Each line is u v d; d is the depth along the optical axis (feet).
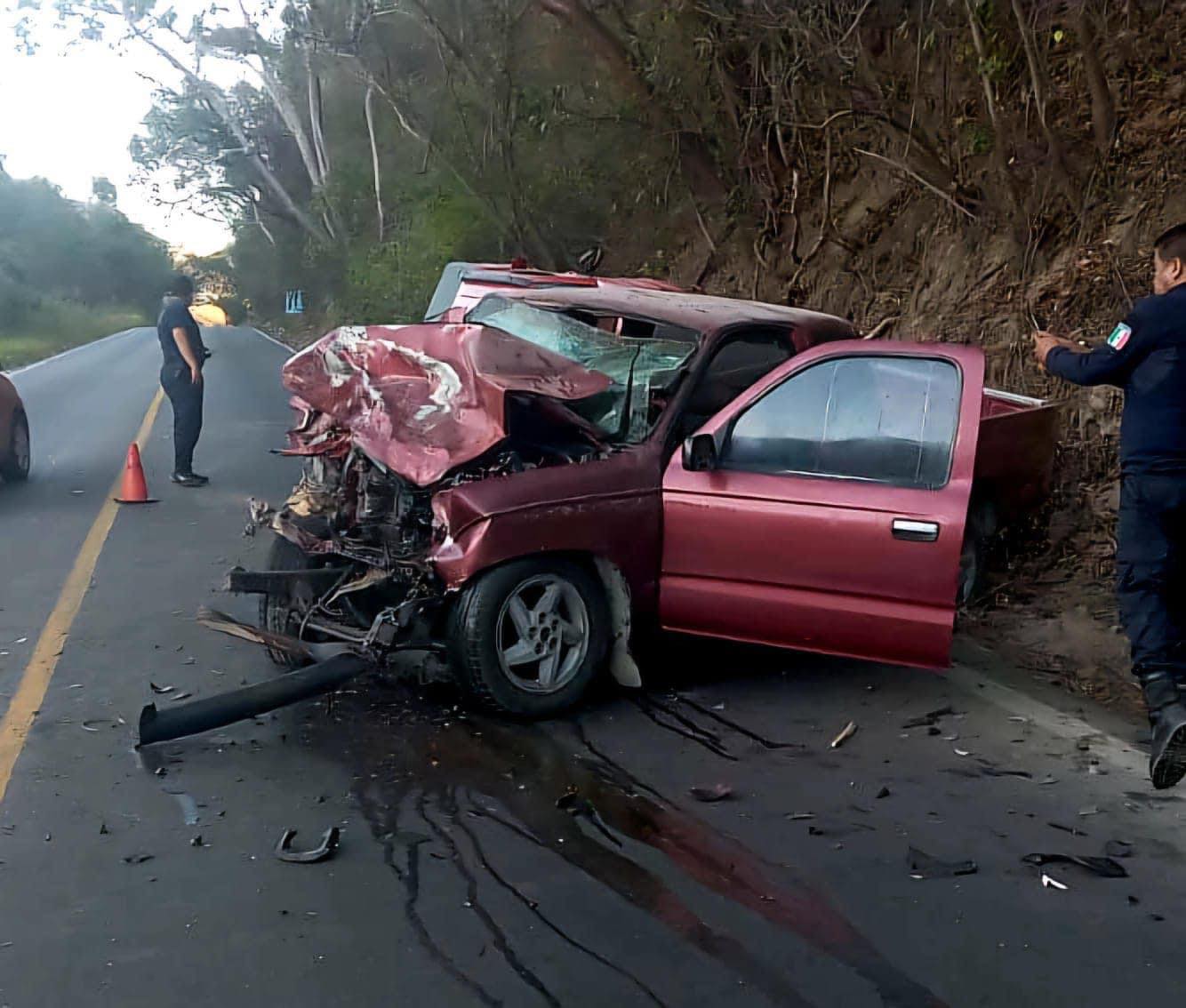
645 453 18.20
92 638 21.25
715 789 15.31
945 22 38.45
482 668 16.89
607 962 11.32
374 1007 10.57
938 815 14.71
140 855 13.30
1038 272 36.60
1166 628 14.61
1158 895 12.89
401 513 17.93
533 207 72.95
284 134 184.24
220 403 63.93
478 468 17.43
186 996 10.69
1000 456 24.11
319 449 19.86
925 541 16.43
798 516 17.17
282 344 142.92
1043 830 14.38
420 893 12.55
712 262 62.18
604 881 12.88
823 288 49.93
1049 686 19.77
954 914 12.37
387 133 115.24
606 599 18.11
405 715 17.71
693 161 57.52
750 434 17.99
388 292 101.55
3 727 16.99
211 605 23.48
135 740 16.61
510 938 11.72
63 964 11.16
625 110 60.64
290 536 18.89
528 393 17.53
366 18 81.00
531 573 17.19
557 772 15.76
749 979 11.09
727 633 18.12
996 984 11.14
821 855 13.60
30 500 34.47
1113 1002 10.91
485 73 69.05
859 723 17.80
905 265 45.27
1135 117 35.45
